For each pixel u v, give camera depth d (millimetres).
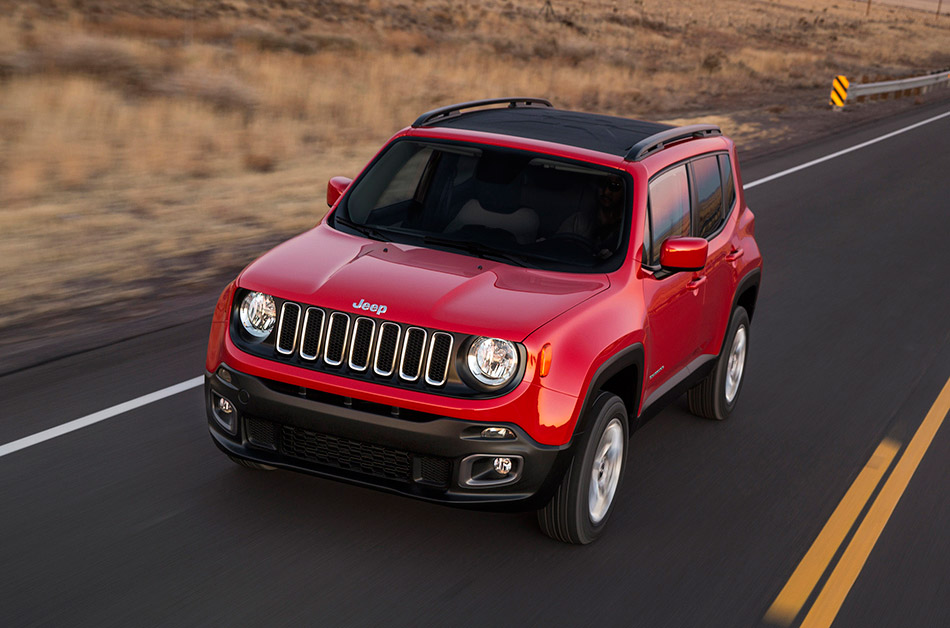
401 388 4234
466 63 30078
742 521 5273
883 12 134125
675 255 5082
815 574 4766
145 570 4250
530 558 4656
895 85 35500
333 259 4773
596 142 5621
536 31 44094
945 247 13320
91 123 15570
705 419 6777
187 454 5465
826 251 12555
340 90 21938
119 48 20312
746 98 31906
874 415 7070
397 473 4340
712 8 88875
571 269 4953
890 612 4484
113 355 6992
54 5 27219
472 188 5340
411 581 4348
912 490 5852
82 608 3928
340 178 5734
